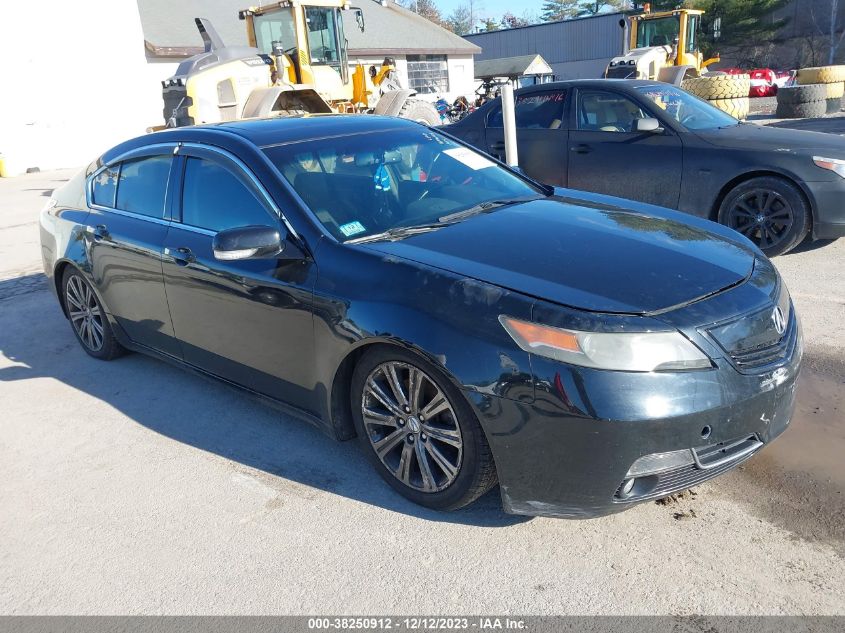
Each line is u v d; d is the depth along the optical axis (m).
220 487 3.36
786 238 6.04
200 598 2.65
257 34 13.67
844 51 44.28
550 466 2.55
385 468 3.14
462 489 2.84
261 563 2.81
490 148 7.82
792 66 46.03
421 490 3.01
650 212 3.66
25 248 9.08
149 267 4.04
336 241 3.21
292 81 13.18
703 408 2.47
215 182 3.76
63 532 3.12
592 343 2.46
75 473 3.60
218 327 3.70
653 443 2.45
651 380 2.44
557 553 2.73
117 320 4.62
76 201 4.95
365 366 3.04
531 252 2.99
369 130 4.08
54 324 5.96
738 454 2.64
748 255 3.16
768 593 2.46
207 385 4.51
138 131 21.98
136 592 2.71
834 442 3.34
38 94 20.12
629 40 19.53
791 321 2.95
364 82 14.70
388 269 2.96
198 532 3.04
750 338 2.65
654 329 2.49
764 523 2.81
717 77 12.87
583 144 7.07
